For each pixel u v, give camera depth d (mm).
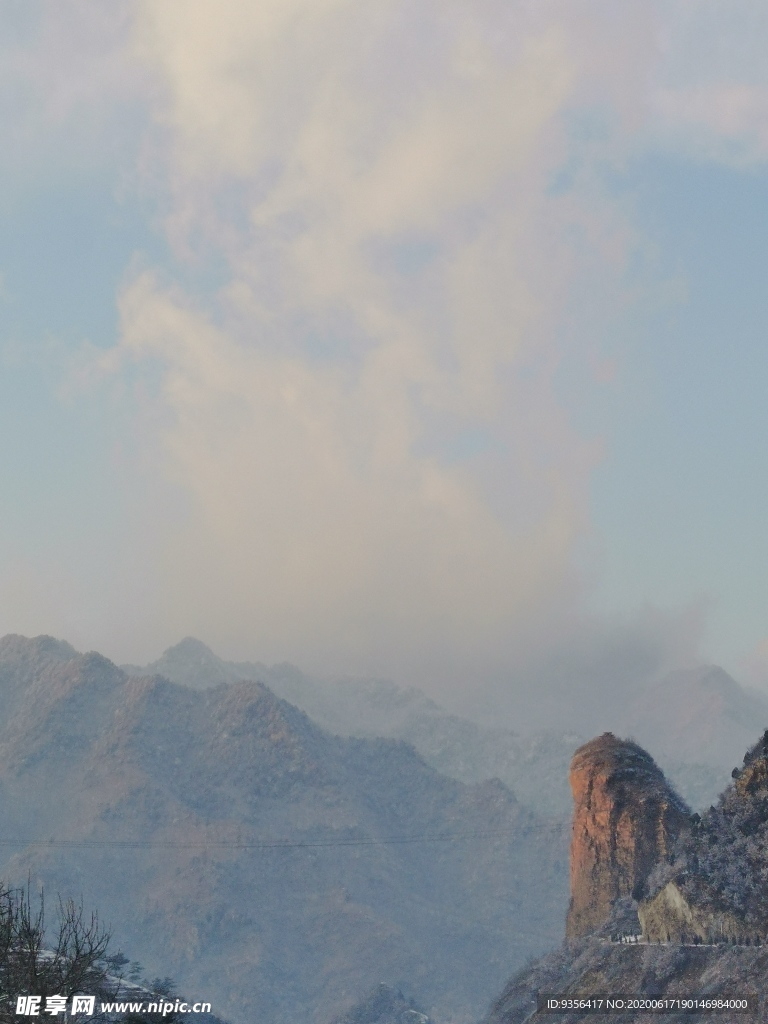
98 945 88000
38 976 80188
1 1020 77438
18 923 83812
